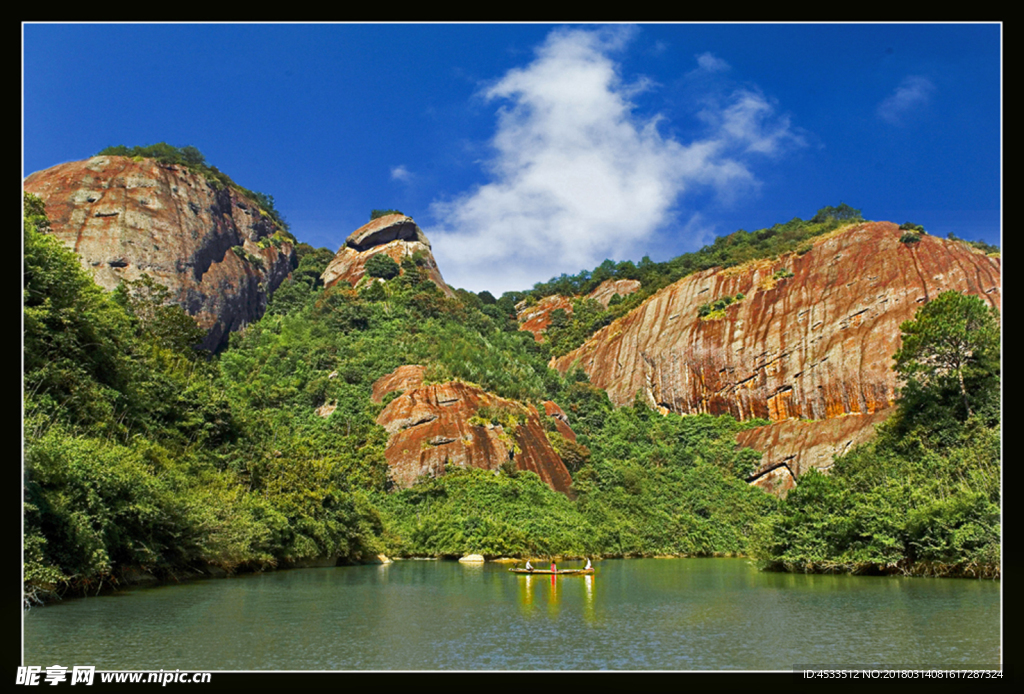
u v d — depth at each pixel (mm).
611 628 21641
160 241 118438
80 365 33938
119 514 27172
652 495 87438
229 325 125875
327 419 84312
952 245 118438
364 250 145375
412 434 79250
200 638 19078
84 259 111938
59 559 23547
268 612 24078
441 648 18344
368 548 55500
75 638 18766
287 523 43625
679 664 16750
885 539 37062
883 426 55000
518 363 111312
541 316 169875
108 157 125375
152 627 20531
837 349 114875
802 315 122375
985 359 48406
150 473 32781
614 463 96562
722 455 108375
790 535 44219
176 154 136875
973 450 40344
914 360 53812
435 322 115688
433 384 86125
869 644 18969
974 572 34531
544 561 60531
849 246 127750
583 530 68312
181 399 44469
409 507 69438
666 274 162000
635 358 137875
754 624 22359
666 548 76438
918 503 37500
